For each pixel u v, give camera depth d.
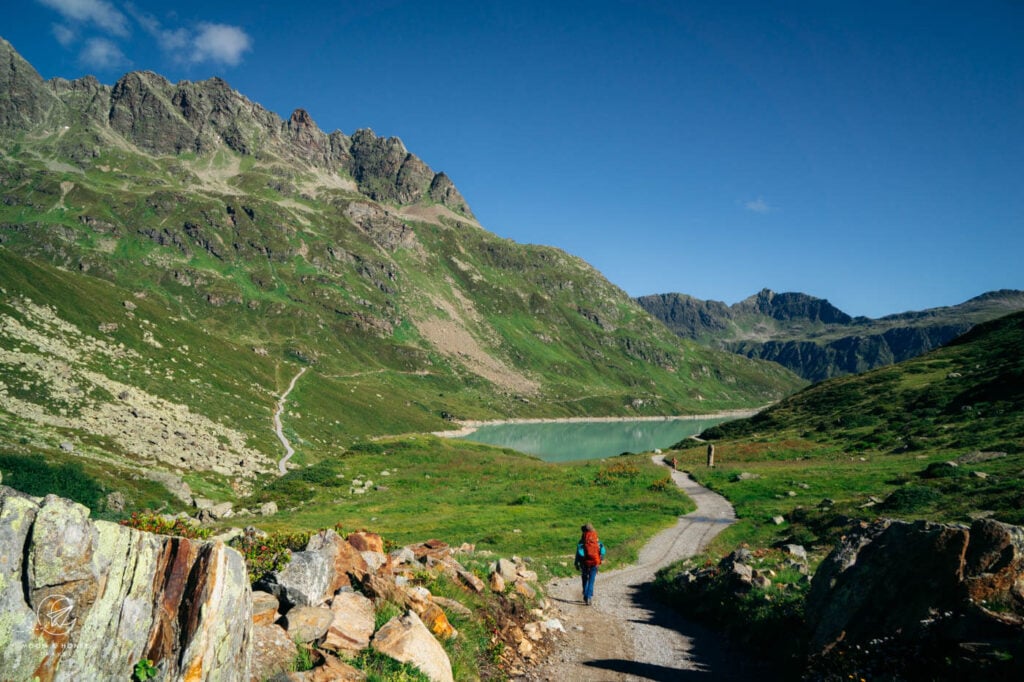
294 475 79.38
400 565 15.03
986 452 41.72
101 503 50.03
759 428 89.69
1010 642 8.19
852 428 69.00
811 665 11.13
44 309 107.00
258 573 10.80
